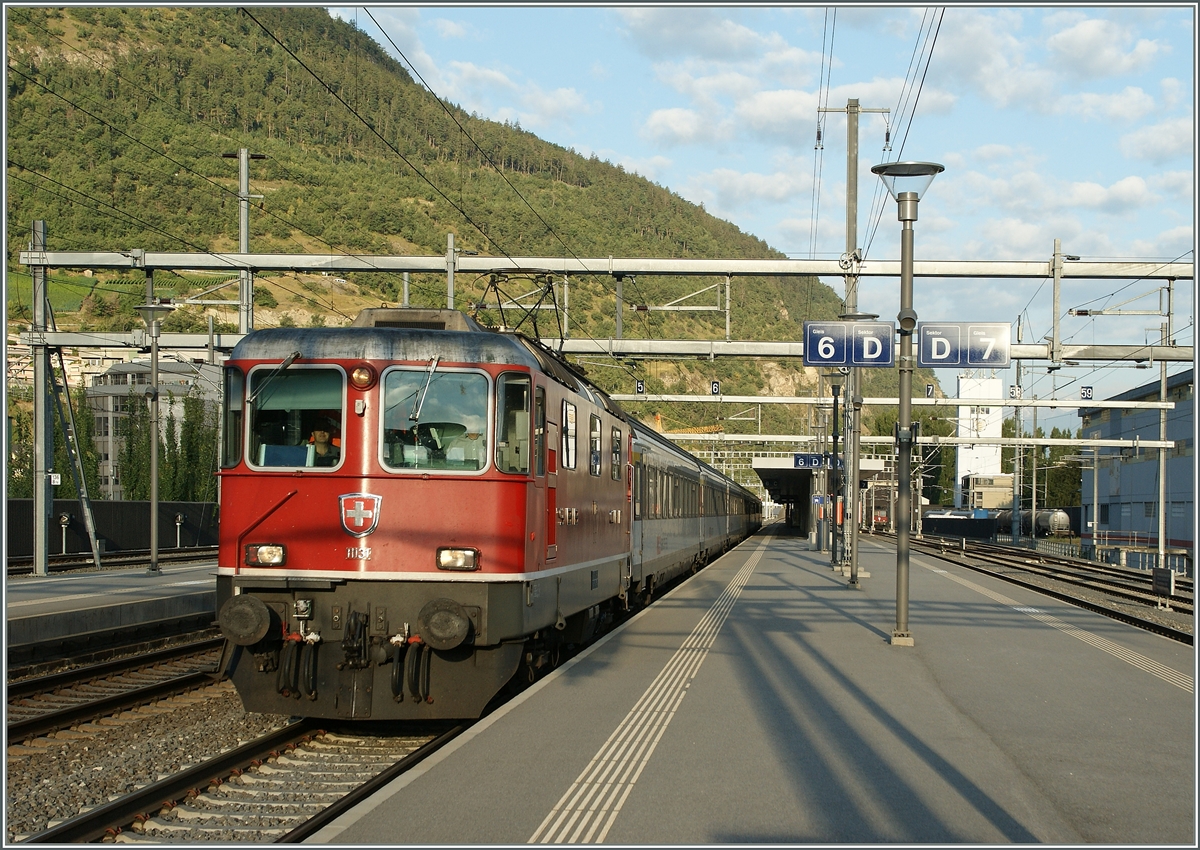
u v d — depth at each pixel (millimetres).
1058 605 21016
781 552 43844
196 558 32156
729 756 8203
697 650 14000
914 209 14453
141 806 7246
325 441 9789
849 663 13039
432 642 9258
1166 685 11789
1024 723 9617
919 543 60562
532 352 10922
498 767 7797
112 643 16000
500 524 9758
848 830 6426
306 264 19906
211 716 10906
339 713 9523
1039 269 20406
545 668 13156
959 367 17516
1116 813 6867
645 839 6199
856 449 25781
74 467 26047
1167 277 20156
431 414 9812
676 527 24906
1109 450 62688
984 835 6375
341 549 9625
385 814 6629
